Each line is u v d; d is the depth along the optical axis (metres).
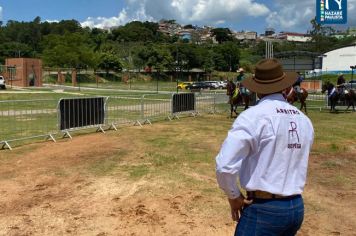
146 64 111.50
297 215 2.78
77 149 11.14
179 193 7.28
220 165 2.69
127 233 5.60
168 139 13.16
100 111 14.27
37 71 71.06
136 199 6.95
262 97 2.93
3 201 6.82
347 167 9.75
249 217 2.78
